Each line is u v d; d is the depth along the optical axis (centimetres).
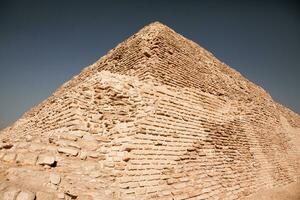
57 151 625
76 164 602
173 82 1040
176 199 660
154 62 1009
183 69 1155
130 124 767
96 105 850
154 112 831
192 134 910
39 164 537
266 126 1553
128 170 635
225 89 1402
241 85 1711
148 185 638
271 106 1950
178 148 809
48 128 894
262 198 927
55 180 486
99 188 550
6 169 487
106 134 763
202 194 748
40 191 429
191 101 1052
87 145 693
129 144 689
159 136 781
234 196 866
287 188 1159
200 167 837
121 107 847
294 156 1606
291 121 2108
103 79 926
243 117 1349
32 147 604
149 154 710
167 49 1129
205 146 928
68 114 796
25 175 472
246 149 1172
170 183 691
